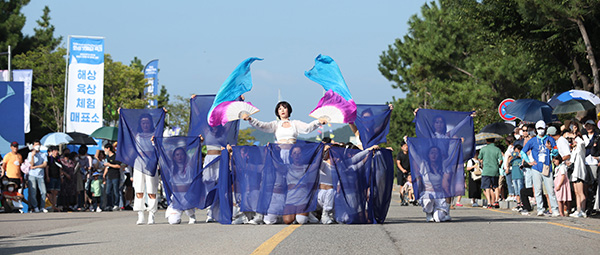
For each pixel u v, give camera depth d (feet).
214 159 42.60
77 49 105.70
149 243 29.73
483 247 26.99
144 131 43.16
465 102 114.83
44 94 176.55
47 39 195.00
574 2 74.54
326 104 41.50
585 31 77.00
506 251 25.84
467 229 35.19
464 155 41.45
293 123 41.29
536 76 108.06
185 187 42.29
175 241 30.30
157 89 175.63
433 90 123.24
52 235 36.45
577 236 31.81
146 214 60.59
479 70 114.73
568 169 48.80
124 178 69.77
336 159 39.60
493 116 105.91
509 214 52.70
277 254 24.82
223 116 41.50
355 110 41.55
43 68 174.29
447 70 140.36
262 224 40.01
